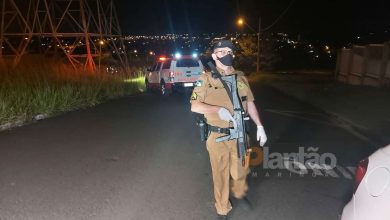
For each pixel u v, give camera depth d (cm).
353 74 2509
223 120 456
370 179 296
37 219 505
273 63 4631
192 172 692
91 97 1641
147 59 3628
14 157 782
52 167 716
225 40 452
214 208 538
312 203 555
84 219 506
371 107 1398
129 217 512
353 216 302
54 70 1911
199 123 473
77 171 695
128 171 696
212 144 462
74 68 2131
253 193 593
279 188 614
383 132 984
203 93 451
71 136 981
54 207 541
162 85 2039
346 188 615
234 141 464
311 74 3847
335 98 1691
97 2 2436
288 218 507
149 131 1049
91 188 611
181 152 828
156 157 788
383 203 272
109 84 1959
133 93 2141
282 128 1086
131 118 1267
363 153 823
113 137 973
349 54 2584
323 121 1201
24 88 1443
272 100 1780
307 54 5219
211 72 452
